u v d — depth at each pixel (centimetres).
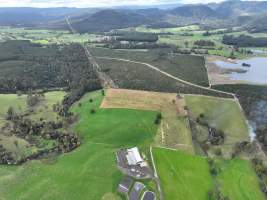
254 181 9744
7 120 13750
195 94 16700
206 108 15000
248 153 11288
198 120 13612
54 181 9550
